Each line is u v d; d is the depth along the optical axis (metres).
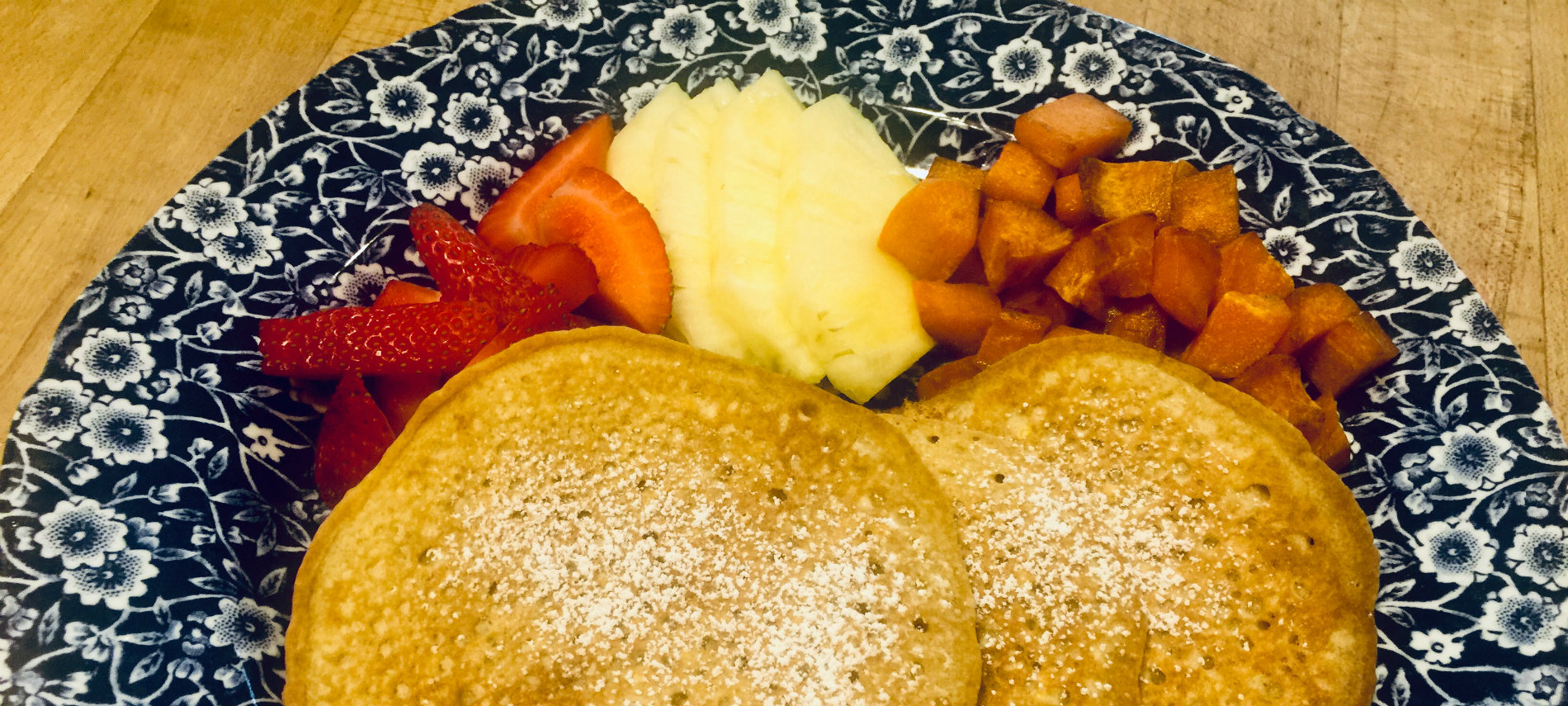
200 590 0.17
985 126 0.21
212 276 0.19
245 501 0.18
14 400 0.19
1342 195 0.20
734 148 0.20
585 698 0.15
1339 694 0.16
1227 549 0.16
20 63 0.22
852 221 0.20
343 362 0.18
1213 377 0.19
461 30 0.21
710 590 0.15
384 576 0.16
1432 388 0.19
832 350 0.19
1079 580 0.16
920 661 0.15
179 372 0.18
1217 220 0.19
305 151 0.20
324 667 0.16
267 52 0.22
